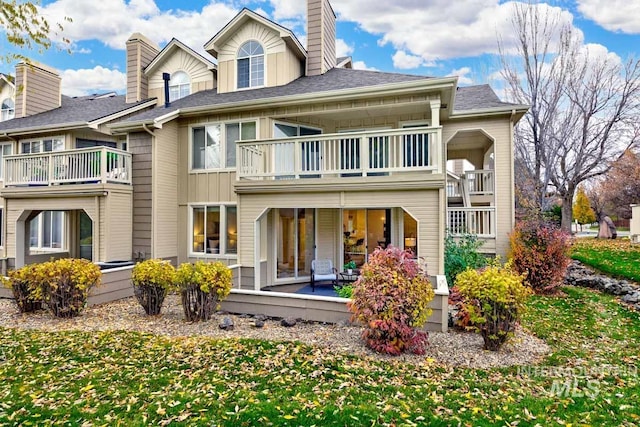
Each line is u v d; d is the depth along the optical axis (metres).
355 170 8.27
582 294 8.75
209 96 12.19
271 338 5.74
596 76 16.25
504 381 4.25
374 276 5.18
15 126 13.27
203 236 11.10
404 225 10.51
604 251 13.53
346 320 6.46
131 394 3.88
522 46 16.52
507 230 10.69
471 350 5.21
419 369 4.57
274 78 11.94
